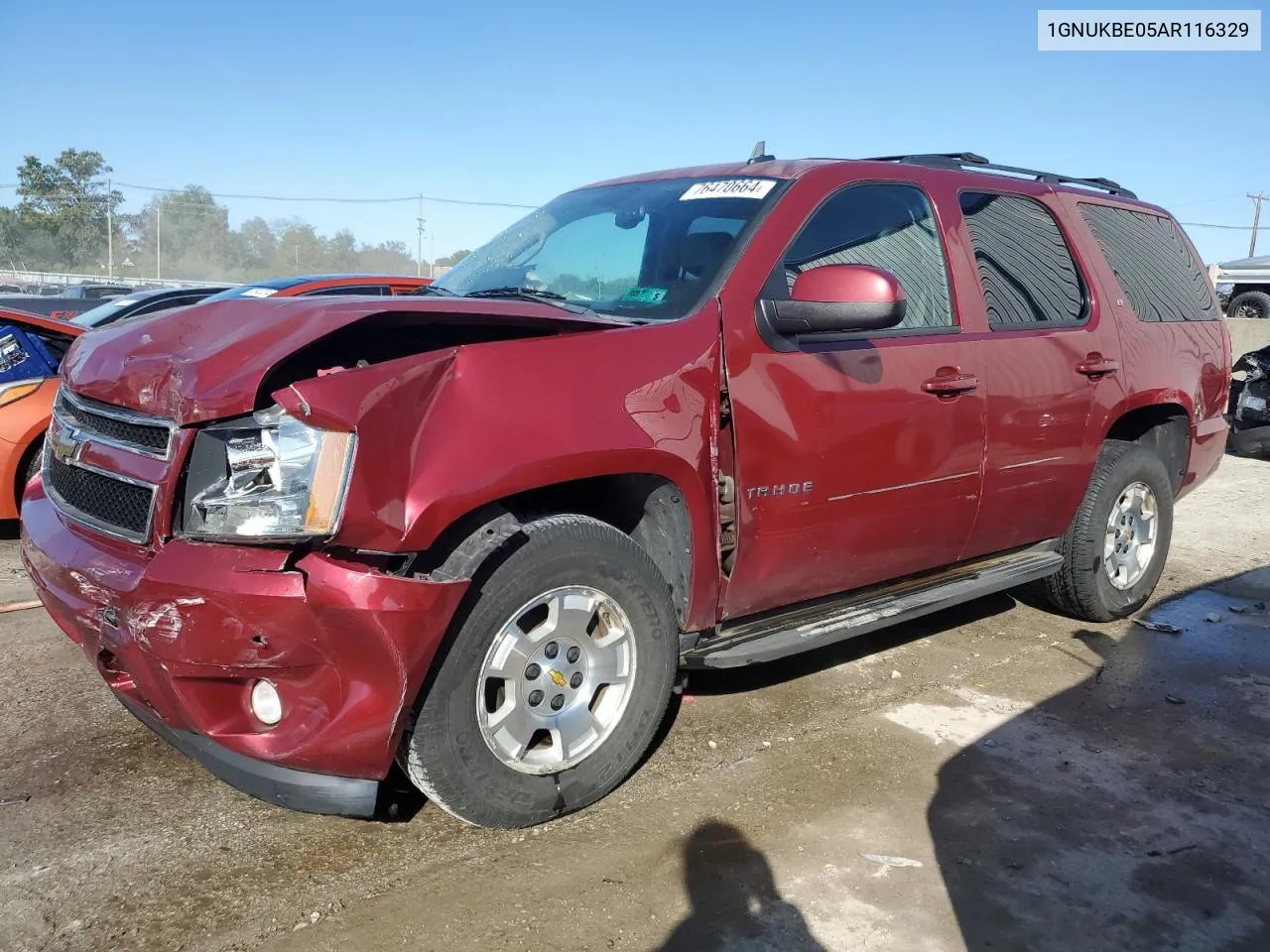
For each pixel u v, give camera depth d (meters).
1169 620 4.96
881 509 3.50
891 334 3.54
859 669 4.16
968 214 4.00
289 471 2.33
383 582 2.31
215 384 2.39
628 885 2.58
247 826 2.80
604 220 3.79
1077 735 3.59
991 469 3.87
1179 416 5.01
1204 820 3.02
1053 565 4.41
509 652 2.66
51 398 5.54
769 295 3.20
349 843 2.74
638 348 2.85
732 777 3.17
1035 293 4.17
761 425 3.10
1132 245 4.88
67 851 2.66
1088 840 2.88
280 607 2.29
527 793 2.75
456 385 2.52
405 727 2.49
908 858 2.75
